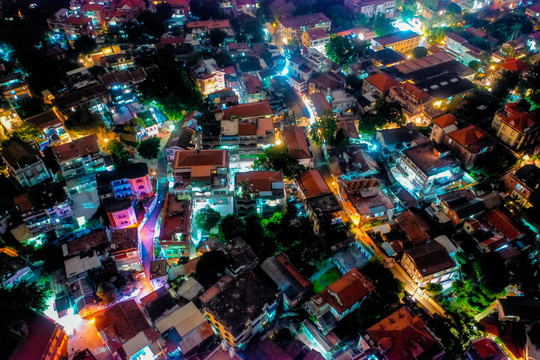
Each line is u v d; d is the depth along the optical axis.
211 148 130.75
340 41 180.12
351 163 128.38
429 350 81.75
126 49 175.25
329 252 102.81
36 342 85.25
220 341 89.44
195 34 186.00
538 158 121.81
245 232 107.81
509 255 101.38
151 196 120.81
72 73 151.12
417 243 104.19
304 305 93.12
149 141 130.50
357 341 90.12
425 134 138.75
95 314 95.50
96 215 115.12
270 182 114.38
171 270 102.62
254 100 157.38
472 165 123.94
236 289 90.56
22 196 108.12
